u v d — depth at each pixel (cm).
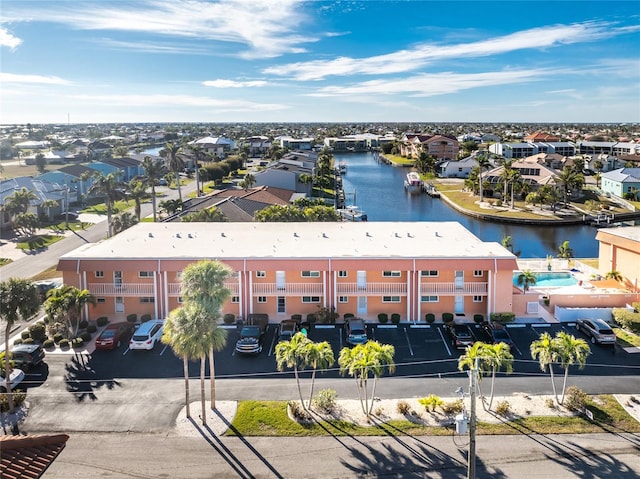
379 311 4438
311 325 4259
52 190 9781
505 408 2883
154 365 3559
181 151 17788
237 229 5256
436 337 4016
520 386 3216
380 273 4391
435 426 2775
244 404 3017
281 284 4412
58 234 7825
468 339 3775
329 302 4359
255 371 3462
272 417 2866
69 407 2994
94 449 2578
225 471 2405
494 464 2439
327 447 2592
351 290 4350
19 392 3119
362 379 2839
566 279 5625
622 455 2502
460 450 2556
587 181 13688
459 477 2348
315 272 4397
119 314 4466
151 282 4397
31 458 1570
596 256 7362
